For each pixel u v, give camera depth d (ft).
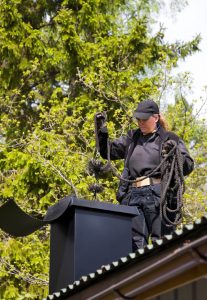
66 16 66.13
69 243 26.18
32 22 70.90
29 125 67.41
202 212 48.67
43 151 53.57
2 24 67.10
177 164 26.63
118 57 64.23
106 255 26.08
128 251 26.35
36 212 54.80
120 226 26.48
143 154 27.43
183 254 18.74
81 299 23.41
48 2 70.90
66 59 66.23
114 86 57.21
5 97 65.00
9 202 26.40
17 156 58.65
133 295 20.94
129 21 72.02
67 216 26.53
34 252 53.06
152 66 66.18
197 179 50.26
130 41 64.75
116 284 21.09
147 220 27.27
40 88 69.31
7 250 53.72
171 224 26.35
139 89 55.98
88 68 64.49
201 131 54.70
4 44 66.69
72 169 50.06
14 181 58.49
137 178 27.48
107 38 65.46
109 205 26.43
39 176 57.57
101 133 27.96
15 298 56.44
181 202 26.48
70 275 25.82
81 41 65.92
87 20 67.62
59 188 53.83
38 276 53.16
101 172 28.40
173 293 22.44
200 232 19.15
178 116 52.13
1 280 57.62
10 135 65.77
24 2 70.64
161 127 27.73
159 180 27.25
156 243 19.94
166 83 53.72
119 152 28.22
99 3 69.51
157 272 19.69
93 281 22.62
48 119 53.01
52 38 69.77
